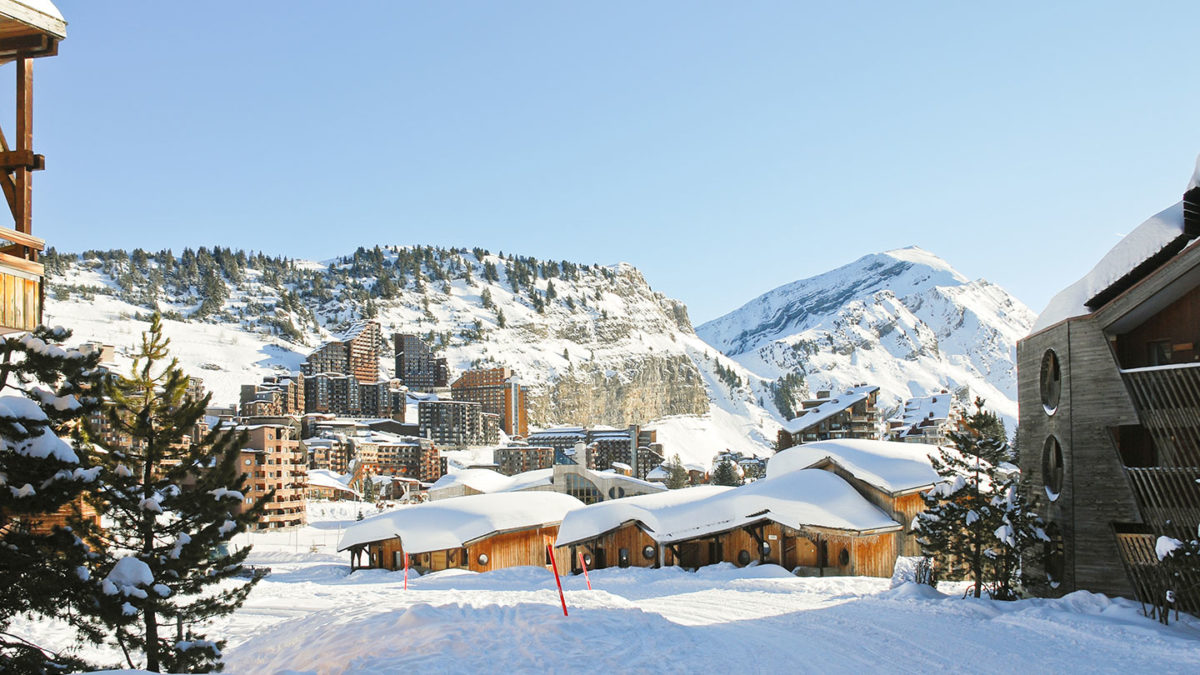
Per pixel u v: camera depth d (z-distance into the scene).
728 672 22.17
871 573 58.06
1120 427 40.38
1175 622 32.31
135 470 25.98
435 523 78.69
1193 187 38.56
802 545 61.91
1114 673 23.95
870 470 61.56
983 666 24.84
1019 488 42.53
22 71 17.95
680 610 38.97
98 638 21.36
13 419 16.11
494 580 62.50
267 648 26.11
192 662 24.27
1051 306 44.59
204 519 25.80
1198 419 36.09
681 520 66.69
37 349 16.86
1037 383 43.84
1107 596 37.41
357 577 76.06
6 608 18.42
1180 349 38.72
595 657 21.67
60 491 16.81
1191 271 35.75
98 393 18.23
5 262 17.09
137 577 21.75
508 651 21.80
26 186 17.86
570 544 72.56
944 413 171.12
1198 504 35.88
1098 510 38.03
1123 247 41.34
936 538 41.84
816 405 168.75
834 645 27.92
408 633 23.45
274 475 130.25
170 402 26.11
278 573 81.56
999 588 40.97
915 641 28.47
